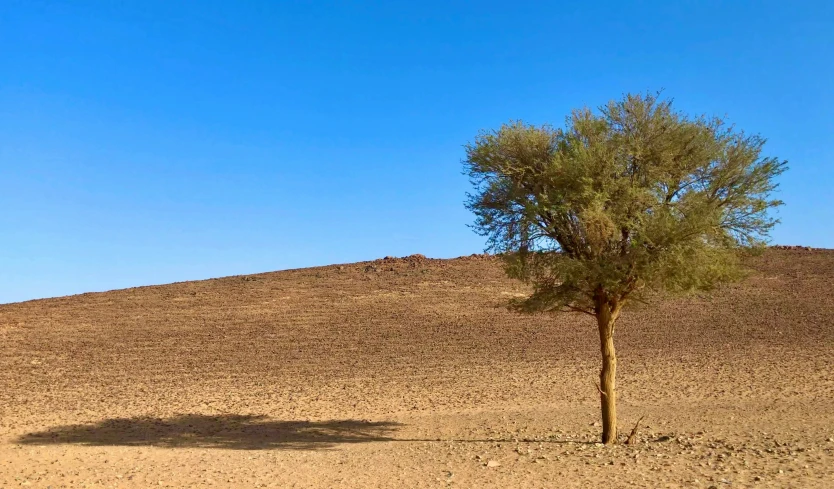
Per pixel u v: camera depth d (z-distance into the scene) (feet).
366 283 212.23
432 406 85.25
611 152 48.85
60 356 137.59
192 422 78.59
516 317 164.66
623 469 42.01
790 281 183.73
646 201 48.60
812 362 102.89
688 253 48.06
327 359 130.21
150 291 217.77
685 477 38.58
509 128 52.42
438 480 41.88
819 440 50.01
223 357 134.41
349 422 75.72
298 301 192.34
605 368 53.57
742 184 50.57
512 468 44.34
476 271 221.46
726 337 133.39
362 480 43.09
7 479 43.96
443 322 162.30
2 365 129.08
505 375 107.76
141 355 137.59
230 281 229.04
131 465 50.14
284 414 83.35
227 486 42.09
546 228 50.21
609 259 49.42
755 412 68.08
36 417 83.92
